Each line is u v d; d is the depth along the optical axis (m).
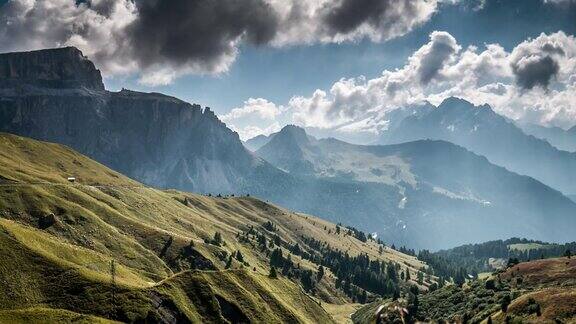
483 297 190.75
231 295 158.38
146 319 132.75
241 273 174.75
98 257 172.50
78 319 122.44
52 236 184.75
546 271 195.38
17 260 139.00
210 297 152.00
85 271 144.50
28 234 156.75
